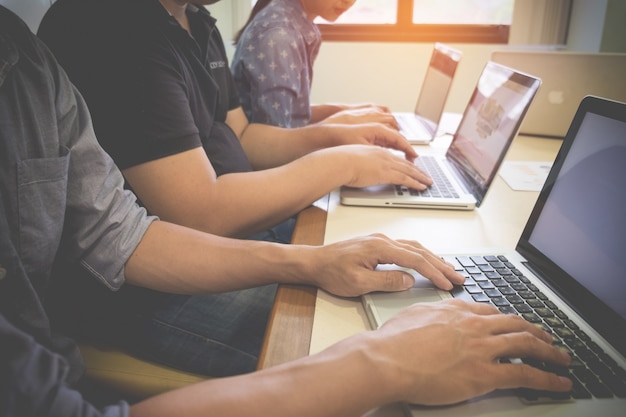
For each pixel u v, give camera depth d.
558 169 0.80
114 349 0.86
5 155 0.63
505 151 1.03
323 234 0.92
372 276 0.69
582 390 0.52
